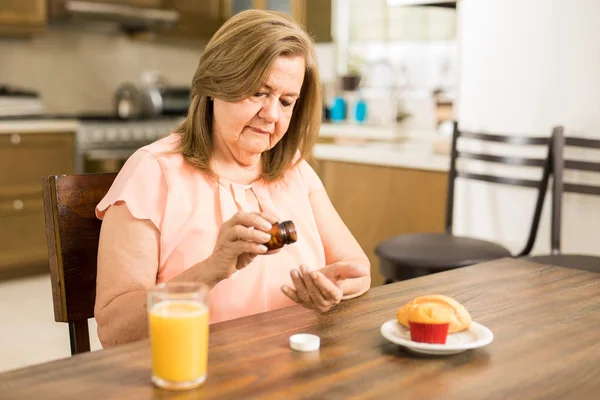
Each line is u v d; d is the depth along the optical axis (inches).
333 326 40.2
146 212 46.3
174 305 30.7
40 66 180.4
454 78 182.9
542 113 102.0
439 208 108.3
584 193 88.3
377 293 47.8
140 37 190.9
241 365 33.7
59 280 49.2
